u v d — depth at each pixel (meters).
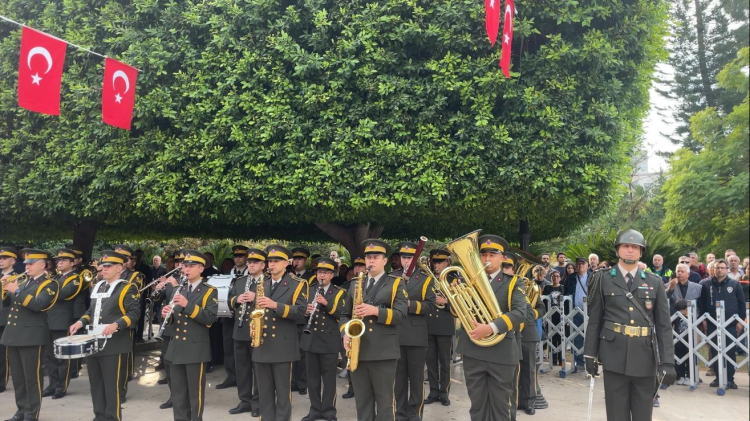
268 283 6.61
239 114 8.01
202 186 7.84
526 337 7.01
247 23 7.98
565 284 10.59
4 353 8.37
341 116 7.84
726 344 8.33
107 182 8.30
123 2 8.87
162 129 8.58
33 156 8.77
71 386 8.77
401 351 6.60
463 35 7.41
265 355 6.05
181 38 8.20
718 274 8.52
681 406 7.42
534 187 7.23
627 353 4.84
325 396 6.86
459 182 7.45
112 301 6.34
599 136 7.36
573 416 6.98
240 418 6.95
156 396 8.23
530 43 8.07
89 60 8.62
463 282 5.35
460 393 8.34
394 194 7.41
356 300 5.39
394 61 7.59
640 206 17.70
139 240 15.90
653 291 4.91
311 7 7.73
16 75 8.84
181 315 6.18
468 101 7.60
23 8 9.12
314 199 7.59
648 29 7.68
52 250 19.52
